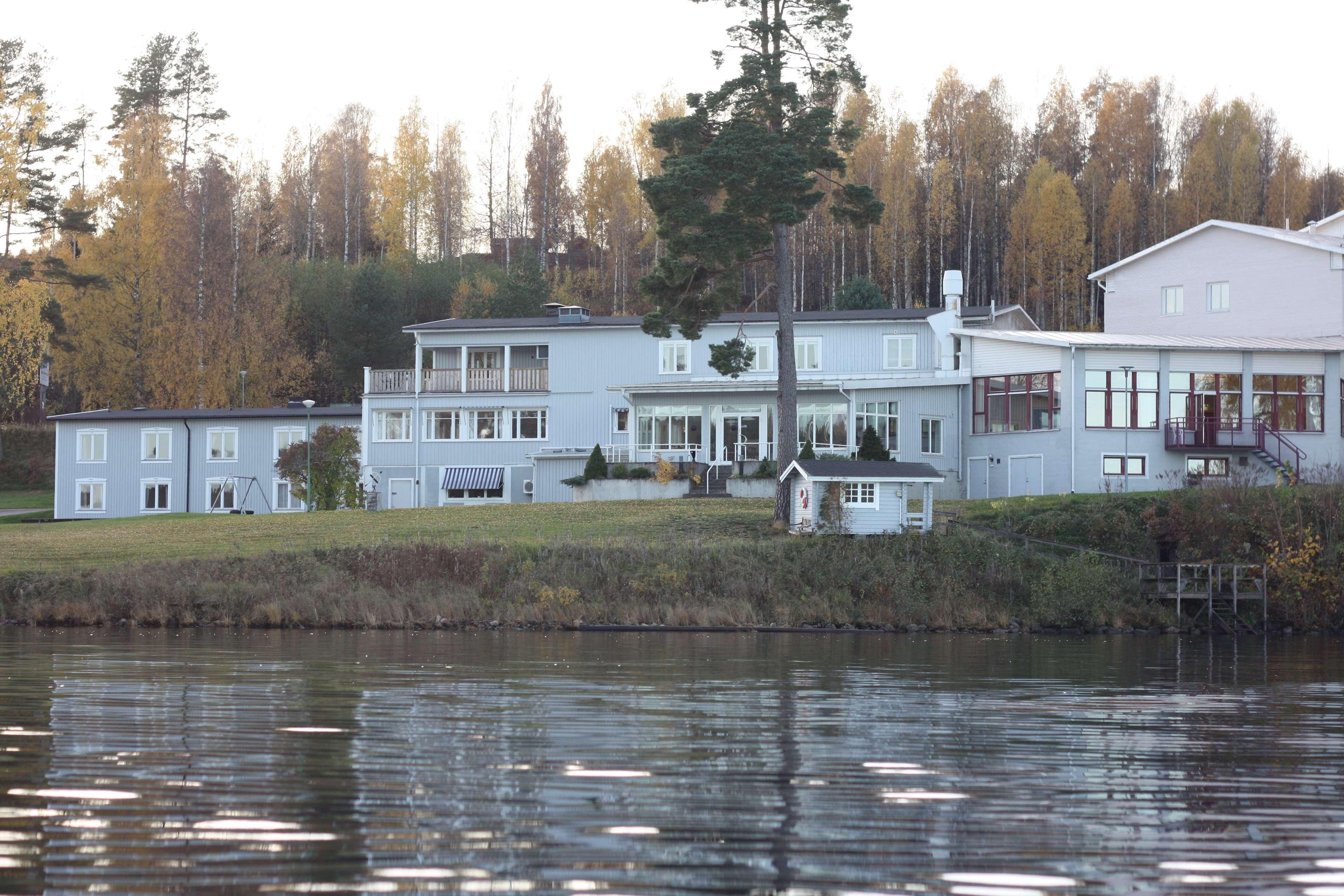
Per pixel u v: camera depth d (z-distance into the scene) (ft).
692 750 105.29
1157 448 368.27
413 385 445.37
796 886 67.00
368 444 445.37
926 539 288.10
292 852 71.92
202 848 72.54
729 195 310.86
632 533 307.58
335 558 278.26
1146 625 272.31
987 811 84.12
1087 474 366.02
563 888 66.03
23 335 469.16
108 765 95.61
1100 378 368.27
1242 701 145.89
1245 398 371.15
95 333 559.79
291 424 463.83
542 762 98.89
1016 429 383.04
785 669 176.24
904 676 169.17
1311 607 278.87
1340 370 373.61
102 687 144.46
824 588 270.46
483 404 440.86
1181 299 447.42
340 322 617.62
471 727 116.57
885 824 80.07
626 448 421.59
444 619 253.03
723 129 306.96
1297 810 85.61
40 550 310.04
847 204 311.06
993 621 267.59
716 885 66.95
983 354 393.70
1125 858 73.05
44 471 570.87
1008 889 67.10
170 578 266.77
